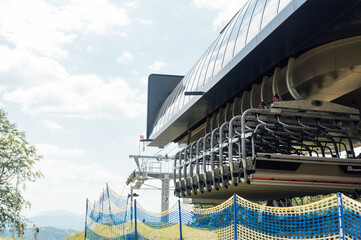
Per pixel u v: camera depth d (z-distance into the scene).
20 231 42.19
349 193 15.97
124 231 16.92
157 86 42.09
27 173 43.25
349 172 14.40
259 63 17.08
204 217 10.50
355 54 15.11
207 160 22.41
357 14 12.45
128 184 39.69
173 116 28.23
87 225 28.11
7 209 42.44
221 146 17.75
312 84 17.53
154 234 13.26
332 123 16.75
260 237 8.29
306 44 14.98
